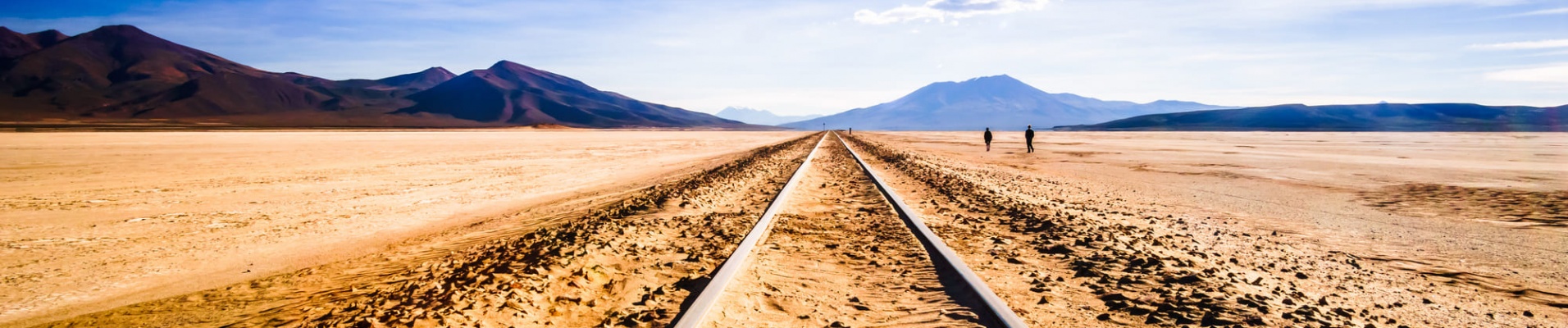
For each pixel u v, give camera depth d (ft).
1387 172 68.49
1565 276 20.65
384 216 38.73
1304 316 14.90
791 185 43.42
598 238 23.67
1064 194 47.32
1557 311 16.70
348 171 73.00
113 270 23.85
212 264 24.93
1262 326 14.02
